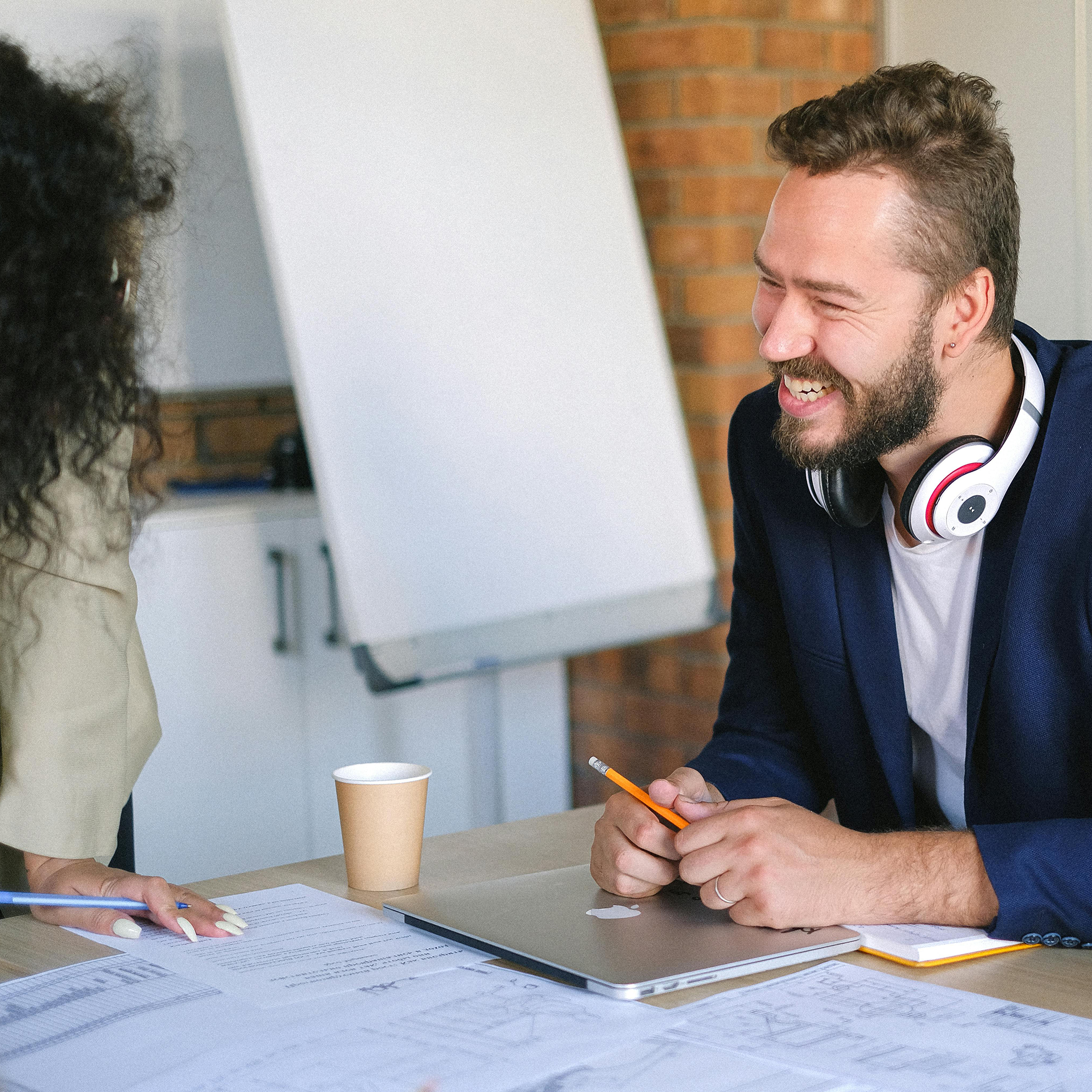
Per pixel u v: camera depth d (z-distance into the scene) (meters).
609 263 2.62
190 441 3.01
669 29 2.73
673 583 2.65
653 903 1.03
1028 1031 0.80
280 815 2.64
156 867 2.48
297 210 2.22
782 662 1.39
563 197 2.57
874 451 1.10
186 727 2.50
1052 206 2.61
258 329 2.71
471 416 2.39
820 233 1.04
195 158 2.57
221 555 2.52
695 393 2.81
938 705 1.23
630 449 2.61
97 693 1.09
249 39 2.20
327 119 2.27
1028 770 1.16
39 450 1.04
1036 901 0.94
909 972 0.90
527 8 2.57
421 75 2.40
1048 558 1.12
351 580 2.21
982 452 1.07
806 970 0.91
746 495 1.37
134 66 2.48
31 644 1.08
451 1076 0.75
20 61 1.06
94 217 1.05
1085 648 1.11
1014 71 2.63
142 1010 0.85
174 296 2.57
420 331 2.34
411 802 1.10
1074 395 1.12
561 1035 0.80
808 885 0.97
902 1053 0.77
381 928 1.00
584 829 1.29
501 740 2.92
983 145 1.06
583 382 2.55
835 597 1.25
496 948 0.93
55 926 1.02
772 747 1.35
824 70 2.84
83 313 1.04
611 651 3.02
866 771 1.29
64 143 1.03
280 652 2.61
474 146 2.46
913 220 1.03
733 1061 0.76
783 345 1.07
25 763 1.06
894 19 2.83
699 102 2.71
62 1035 0.82
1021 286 2.69
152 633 2.45
